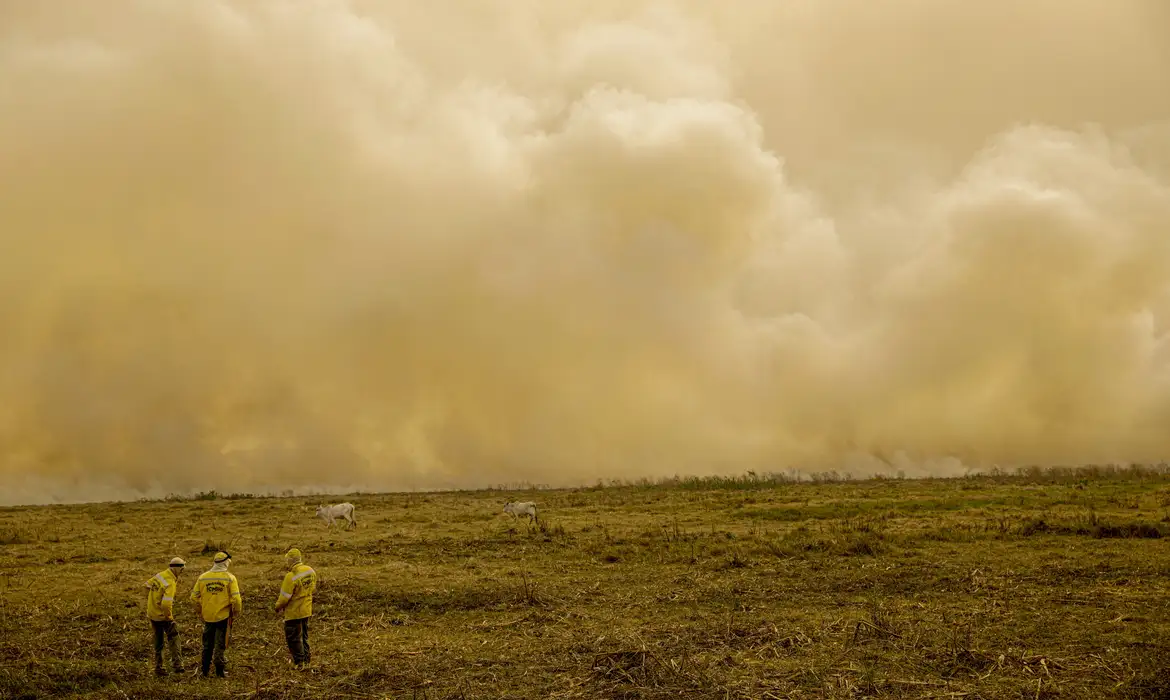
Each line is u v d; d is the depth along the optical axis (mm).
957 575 21781
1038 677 13203
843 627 16641
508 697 13055
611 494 64625
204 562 28844
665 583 22344
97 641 17297
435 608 20125
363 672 14516
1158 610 17281
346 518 41844
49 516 50438
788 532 32656
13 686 14242
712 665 14344
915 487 59812
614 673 14000
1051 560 23734
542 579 23469
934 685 12961
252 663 15453
